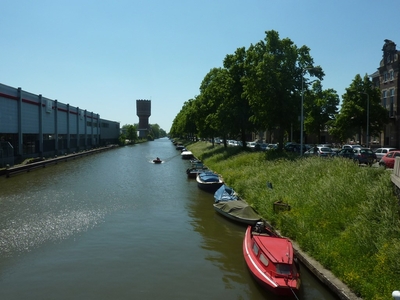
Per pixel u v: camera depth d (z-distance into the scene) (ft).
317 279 38.40
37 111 173.68
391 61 157.58
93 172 142.31
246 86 112.98
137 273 42.78
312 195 58.29
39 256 48.32
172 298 36.65
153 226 62.95
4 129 138.21
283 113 109.70
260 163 100.99
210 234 58.23
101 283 40.09
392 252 34.12
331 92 189.88
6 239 55.42
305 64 110.73
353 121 148.77
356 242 40.19
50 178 122.83
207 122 164.04
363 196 50.39
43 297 36.91
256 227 51.01
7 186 104.73
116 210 74.84
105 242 54.13
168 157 230.48
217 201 77.71
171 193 95.30
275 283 35.73
